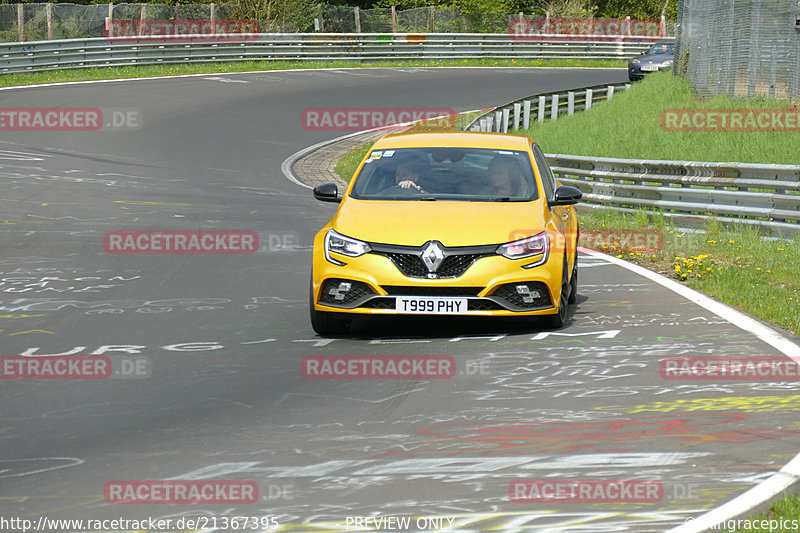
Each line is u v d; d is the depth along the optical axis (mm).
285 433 21672
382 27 174125
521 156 34969
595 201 65750
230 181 78062
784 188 50594
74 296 37812
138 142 93750
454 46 172875
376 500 17594
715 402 23781
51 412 23344
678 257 46031
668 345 29703
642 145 86062
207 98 120875
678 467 19156
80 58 132375
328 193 33719
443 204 32031
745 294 37188
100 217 57531
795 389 24797
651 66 142000
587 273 43188
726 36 96312
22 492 18094
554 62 179875
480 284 29641
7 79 122438
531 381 25875
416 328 32562
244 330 32250
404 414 23094
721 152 77000
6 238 50250
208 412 23297
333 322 31188
